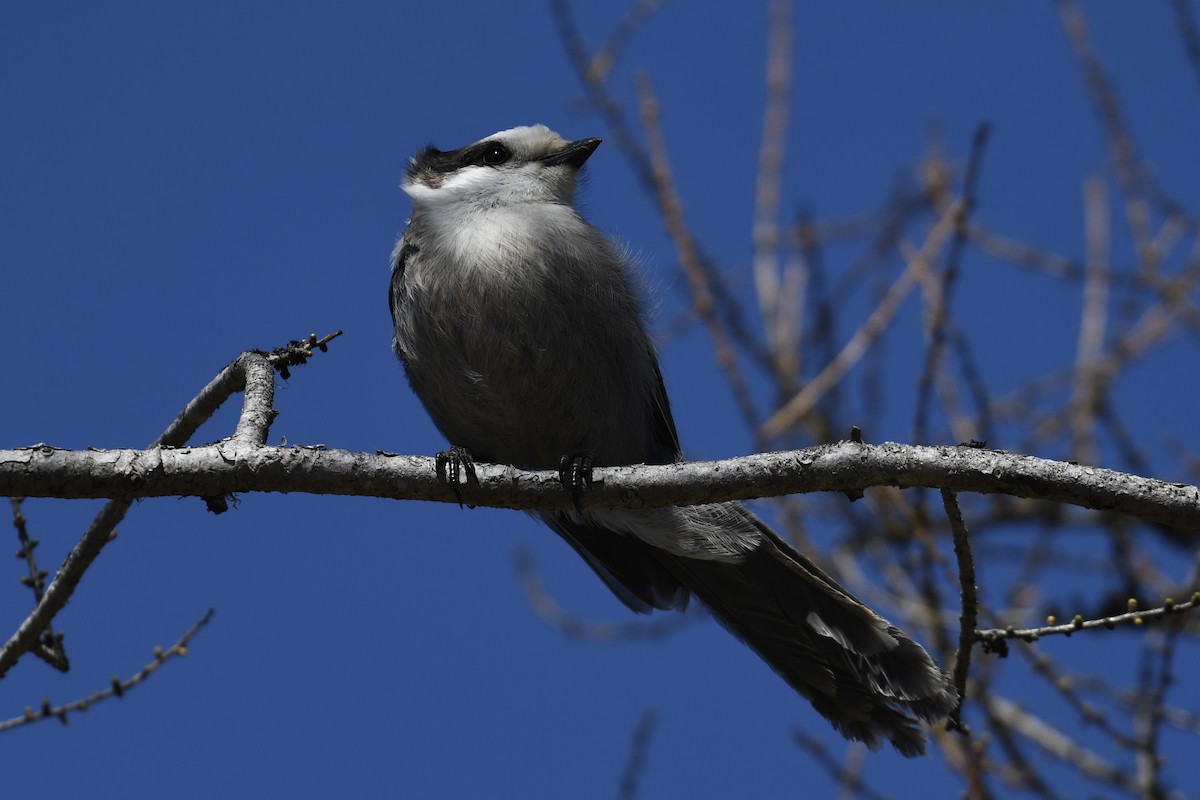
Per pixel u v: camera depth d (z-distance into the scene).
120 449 7.76
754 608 10.31
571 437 10.80
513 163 12.02
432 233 10.90
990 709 10.80
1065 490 7.35
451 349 10.52
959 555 7.91
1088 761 11.03
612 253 10.86
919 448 7.61
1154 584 11.90
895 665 9.75
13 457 7.55
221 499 7.86
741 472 7.86
